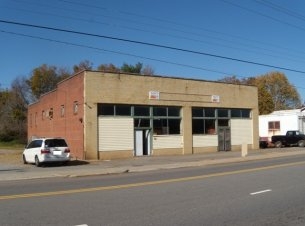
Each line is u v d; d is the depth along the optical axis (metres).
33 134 53.69
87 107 33.19
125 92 34.97
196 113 39.81
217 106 41.12
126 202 11.56
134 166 26.09
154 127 36.78
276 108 92.38
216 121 41.25
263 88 89.25
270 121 54.78
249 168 21.70
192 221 9.19
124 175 20.70
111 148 34.06
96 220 9.27
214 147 40.78
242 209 10.52
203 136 40.03
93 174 21.45
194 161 29.33
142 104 35.88
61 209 10.58
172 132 37.94
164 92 37.34
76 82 35.09
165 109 37.59
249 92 44.09
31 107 55.25
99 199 12.12
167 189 14.12
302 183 15.22
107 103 34.12
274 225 8.87
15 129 82.94
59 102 40.06
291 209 10.54
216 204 11.20
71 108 36.22
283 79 92.81
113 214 9.91
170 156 35.78
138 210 10.39
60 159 27.92
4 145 74.75
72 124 35.94
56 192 13.77
